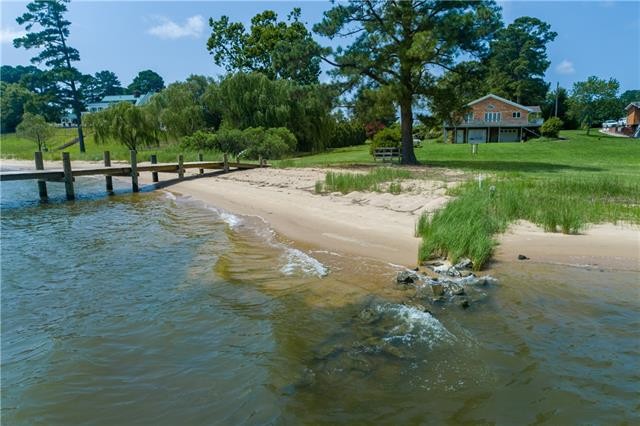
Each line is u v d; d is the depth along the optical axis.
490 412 3.57
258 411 3.71
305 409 3.71
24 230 11.90
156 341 5.15
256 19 51.78
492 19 21.09
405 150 24.61
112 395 4.12
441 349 4.65
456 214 9.27
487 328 5.11
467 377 4.11
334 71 23.30
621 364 4.23
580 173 19.05
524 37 73.19
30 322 5.84
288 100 38.44
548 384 3.92
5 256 9.11
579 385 3.90
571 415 3.49
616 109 59.66
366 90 22.67
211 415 3.72
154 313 5.97
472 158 30.48
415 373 4.21
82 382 4.36
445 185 14.73
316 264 7.79
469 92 23.33
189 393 4.07
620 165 24.20
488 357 4.45
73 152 53.31
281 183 18.30
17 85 83.44
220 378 4.29
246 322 5.54
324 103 23.69
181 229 11.41
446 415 3.56
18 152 49.69
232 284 6.97
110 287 7.09
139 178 25.30
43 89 60.75
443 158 30.66
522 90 71.25
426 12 21.91
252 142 31.53
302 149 40.81
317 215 11.84
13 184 25.86
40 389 4.27
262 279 7.15
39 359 4.85
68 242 10.32
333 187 15.76
